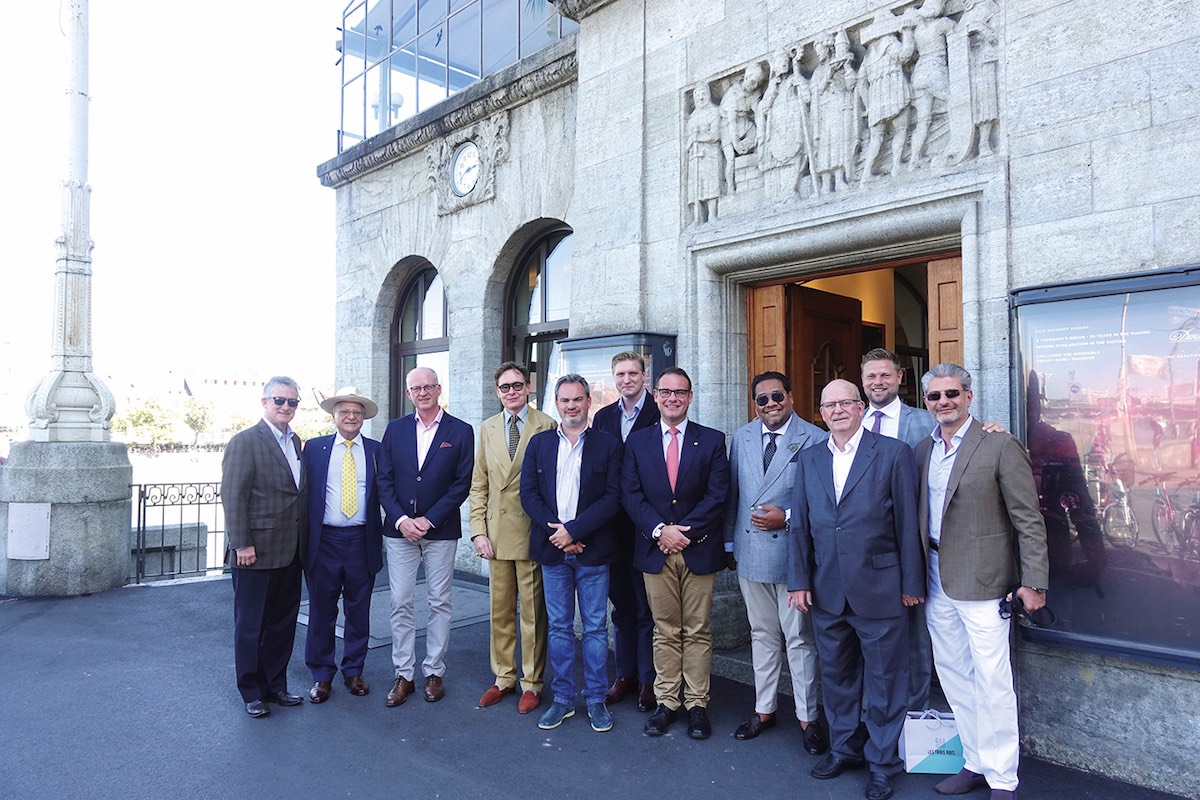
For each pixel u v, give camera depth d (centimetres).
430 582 444
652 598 394
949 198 402
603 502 394
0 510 707
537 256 774
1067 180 359
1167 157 330
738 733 381
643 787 332
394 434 448
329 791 329
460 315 810
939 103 413
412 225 884
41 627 593
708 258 525
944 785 324
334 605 445
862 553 331
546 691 456
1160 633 314
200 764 354
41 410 716
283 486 425
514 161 743
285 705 428
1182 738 316
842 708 346
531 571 427
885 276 706
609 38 596
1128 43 342
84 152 743
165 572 850
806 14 470
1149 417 318
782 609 378
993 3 391
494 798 324
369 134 995
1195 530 306
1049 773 340
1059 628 340
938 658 335
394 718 410
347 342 997
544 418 447
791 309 539
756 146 502
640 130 568
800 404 542
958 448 325
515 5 771
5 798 321
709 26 528
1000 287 379
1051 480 343
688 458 388
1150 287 316
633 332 522
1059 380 342
